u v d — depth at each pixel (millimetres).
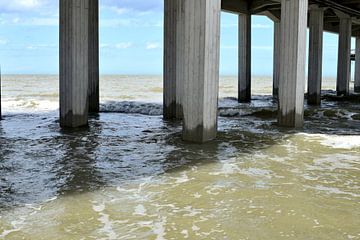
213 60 9469
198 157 8109
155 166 7348
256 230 4445
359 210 5113
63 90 11648
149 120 13914
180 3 13117
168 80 14188
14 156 8023
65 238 4207
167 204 5277
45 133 10766
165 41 14016
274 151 8797
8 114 15289
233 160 7879
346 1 21828
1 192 5730
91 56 15844
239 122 13680
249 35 22906
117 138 10148
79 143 9430
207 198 5535
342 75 25812
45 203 5281
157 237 4250
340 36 25500
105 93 30797
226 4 20984
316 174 6898
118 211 5004
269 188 6031
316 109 17438
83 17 11438
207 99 9477
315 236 4301
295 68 12195
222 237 4254
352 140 10227
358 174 6918
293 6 12016
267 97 27812
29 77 73375
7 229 4426
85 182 6270
